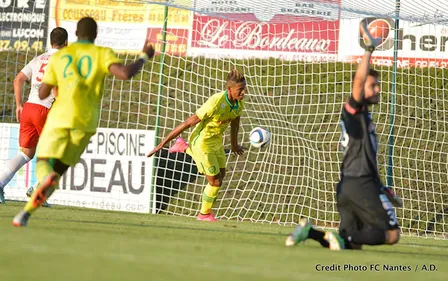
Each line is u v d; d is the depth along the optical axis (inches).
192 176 1797.5
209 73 1887.3
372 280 593.6
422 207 1729.8
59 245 660.7
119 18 1914.4
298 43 1830.7
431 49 1769.2
